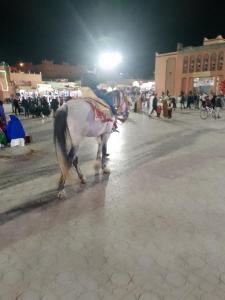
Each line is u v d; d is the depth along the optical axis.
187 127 13.71
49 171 6.64
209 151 8.45
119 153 8.26
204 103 18.67
